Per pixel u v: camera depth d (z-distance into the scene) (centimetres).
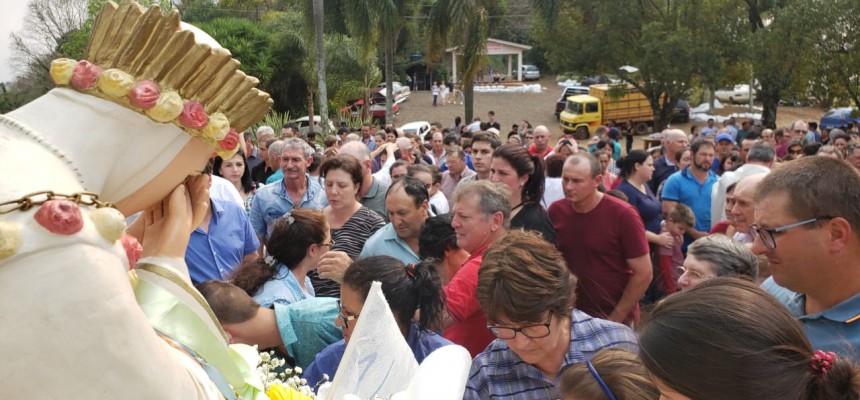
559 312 220
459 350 160
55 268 100
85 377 101
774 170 230
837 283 218
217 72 126
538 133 872
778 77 2433
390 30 2412
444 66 4441
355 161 518
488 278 221
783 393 122
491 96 4238
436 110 3841
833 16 2230
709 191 649
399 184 434
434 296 271
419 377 149
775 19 2455
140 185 123
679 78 2594
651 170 636
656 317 133
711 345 123
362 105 3008
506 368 236
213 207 423
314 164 716
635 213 429
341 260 339
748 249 297
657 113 2753
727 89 3766
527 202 441
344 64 2869
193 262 413
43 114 114
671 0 2625
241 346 166
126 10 119
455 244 377
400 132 1494
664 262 520
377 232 453
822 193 213
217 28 2761
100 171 116
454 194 374
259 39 2781
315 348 295
